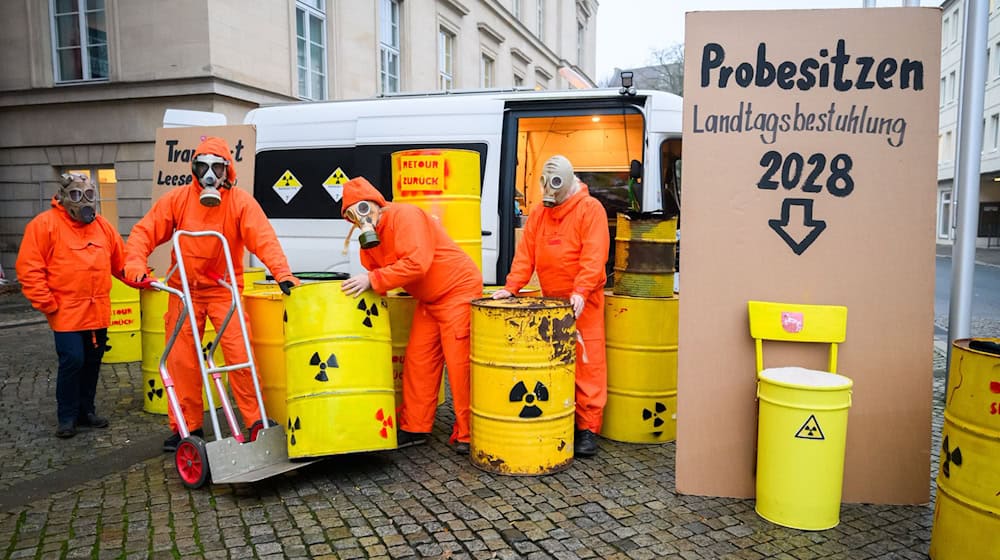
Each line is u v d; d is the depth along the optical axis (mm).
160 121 11812
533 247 4355
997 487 2559
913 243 3404
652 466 4023
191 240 3996
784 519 3215
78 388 4648
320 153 7051
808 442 3111
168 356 4094
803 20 3443
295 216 7129
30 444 4461
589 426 4176
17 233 13102
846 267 3449
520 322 3717
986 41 4617
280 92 12859
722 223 3531
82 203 4480
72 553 2986
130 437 4602
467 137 6473
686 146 3531
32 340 8172
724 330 3553
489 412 3846
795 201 3480
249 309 4363
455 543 3064
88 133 12305
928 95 3379
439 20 18938
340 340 3648
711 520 3295
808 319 3398
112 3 11648
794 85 3463
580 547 3023
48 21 12414
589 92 6215
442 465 4027
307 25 13961
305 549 3016
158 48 11477
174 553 2982
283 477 3850
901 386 3430
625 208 7008
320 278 4465
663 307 4289
